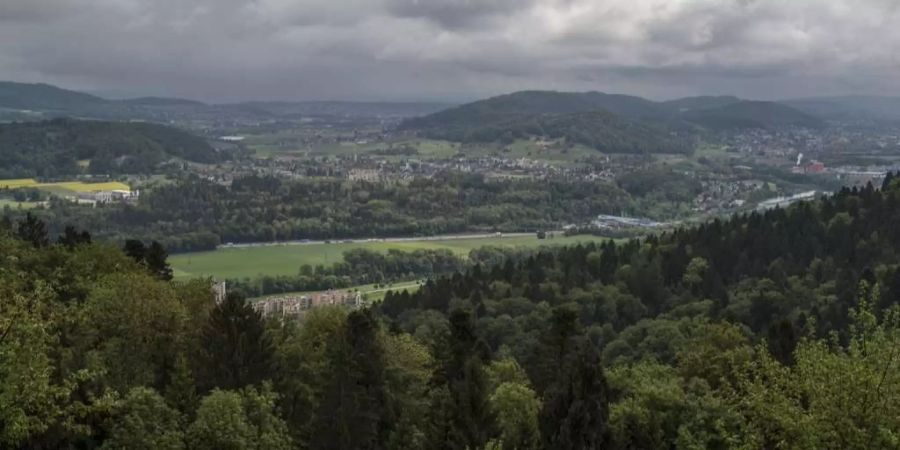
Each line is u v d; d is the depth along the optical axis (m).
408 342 74.62
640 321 117.81
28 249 79.69
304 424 59.84
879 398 28.95
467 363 52.59
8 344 31.53
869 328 32.34
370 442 58.69
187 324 64.94
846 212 146.00
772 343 67.56
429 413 55.41
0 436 31.55
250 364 59.44
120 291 60.50
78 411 36.56
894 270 108.88
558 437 42.75
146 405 44.06
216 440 44.06
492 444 41.56
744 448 32.06
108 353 53.69
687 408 49.69
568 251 174.38
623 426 48.09
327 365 66.31
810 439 29.36
